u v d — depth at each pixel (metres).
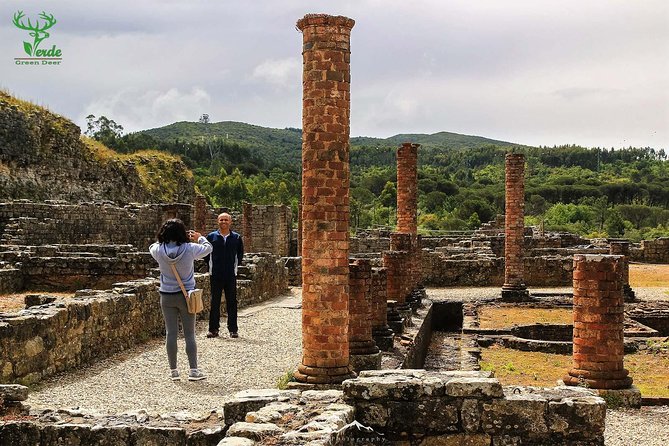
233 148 165.88
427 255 38.88
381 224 81.50
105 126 113.56
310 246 11.38
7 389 8.82
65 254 28.86
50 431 8.02
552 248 49.81
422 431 8.00
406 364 15.92
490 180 151.62
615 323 14.86
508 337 22.52
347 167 11.49
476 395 7.98
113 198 59.06
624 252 31.64
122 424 8.16
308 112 11.41
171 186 69.56
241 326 19.62
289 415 7.60
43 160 51.91
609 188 128.50
